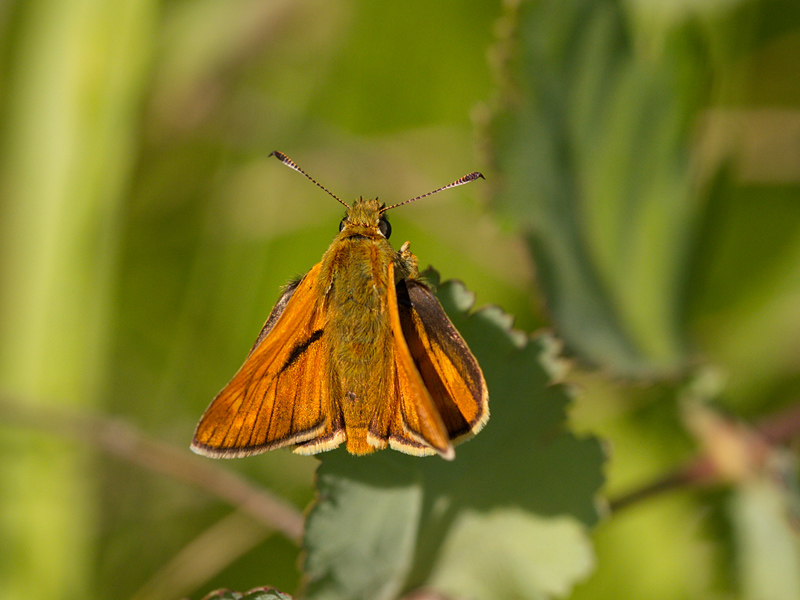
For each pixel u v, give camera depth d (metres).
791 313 0.54
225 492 0.52
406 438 0.50
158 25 0.54
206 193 0.54
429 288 0.51
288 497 0.53
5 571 0.53
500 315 0.51
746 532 0.53
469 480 0.51
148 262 0.54
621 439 0.54
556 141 0.52
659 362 0.52
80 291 0.53
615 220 0.52
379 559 0.51
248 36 0.54
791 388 0.54
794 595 0.52
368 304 0.51
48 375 0.53
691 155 0.52
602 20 0.52
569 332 0.52
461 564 0.51
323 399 0.51
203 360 0.54
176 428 0.54
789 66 0.54
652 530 0.53
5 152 0.54
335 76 0.55
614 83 0.52
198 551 0.53
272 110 0.54
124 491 0.53
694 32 0.52
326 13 0.54
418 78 0.55
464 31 0.55
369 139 0.55
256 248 0.54
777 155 0.54
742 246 0.54
